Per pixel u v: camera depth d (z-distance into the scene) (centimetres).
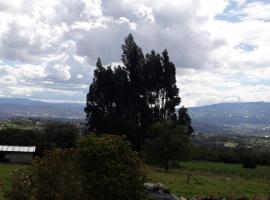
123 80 10525
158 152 7625
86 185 2206
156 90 10600
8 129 9750
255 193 4856
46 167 2209
